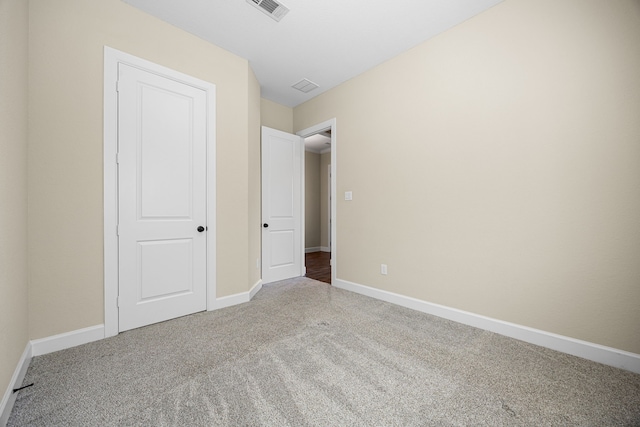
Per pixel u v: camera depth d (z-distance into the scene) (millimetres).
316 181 6504
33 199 1578
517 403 1209
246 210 2691
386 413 1146
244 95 2678
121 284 1926
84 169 1762
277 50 2543
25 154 1504
